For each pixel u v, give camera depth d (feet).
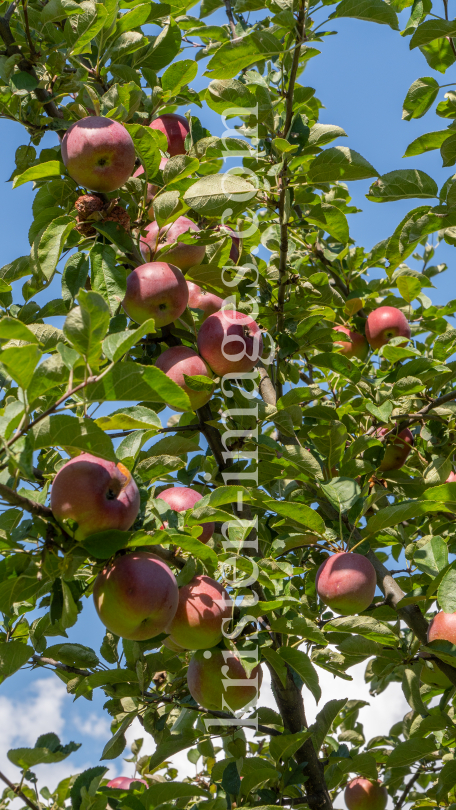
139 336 6.10
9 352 5.48
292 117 11.50
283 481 12.21
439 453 13.14
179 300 9.04
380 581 11.03
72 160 8.63
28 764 7.26
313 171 10.94
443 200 11.41
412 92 11.43
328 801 10.12
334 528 10.74
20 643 8.20
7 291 10.56
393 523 9.89
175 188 9.75
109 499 6.75
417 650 10.72
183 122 11.40
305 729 10.32
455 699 11.85
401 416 12.09
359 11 10.19
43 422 6.11
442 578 9.53
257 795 9.69
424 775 14.39
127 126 9.24
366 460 11.82
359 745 14.33
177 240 9.62
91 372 6.16
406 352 12.34
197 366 9.24
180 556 8.02
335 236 12.26
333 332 12.53
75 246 9.29
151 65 11.73
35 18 9.96
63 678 10.70
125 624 6.97
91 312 5.86
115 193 9.62
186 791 8.28
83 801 7.34
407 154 11.36
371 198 11.55
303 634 8.90
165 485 10.80
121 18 10.79
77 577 8.75
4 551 6.97
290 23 10.25
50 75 9.96
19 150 11.18
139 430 7.80
